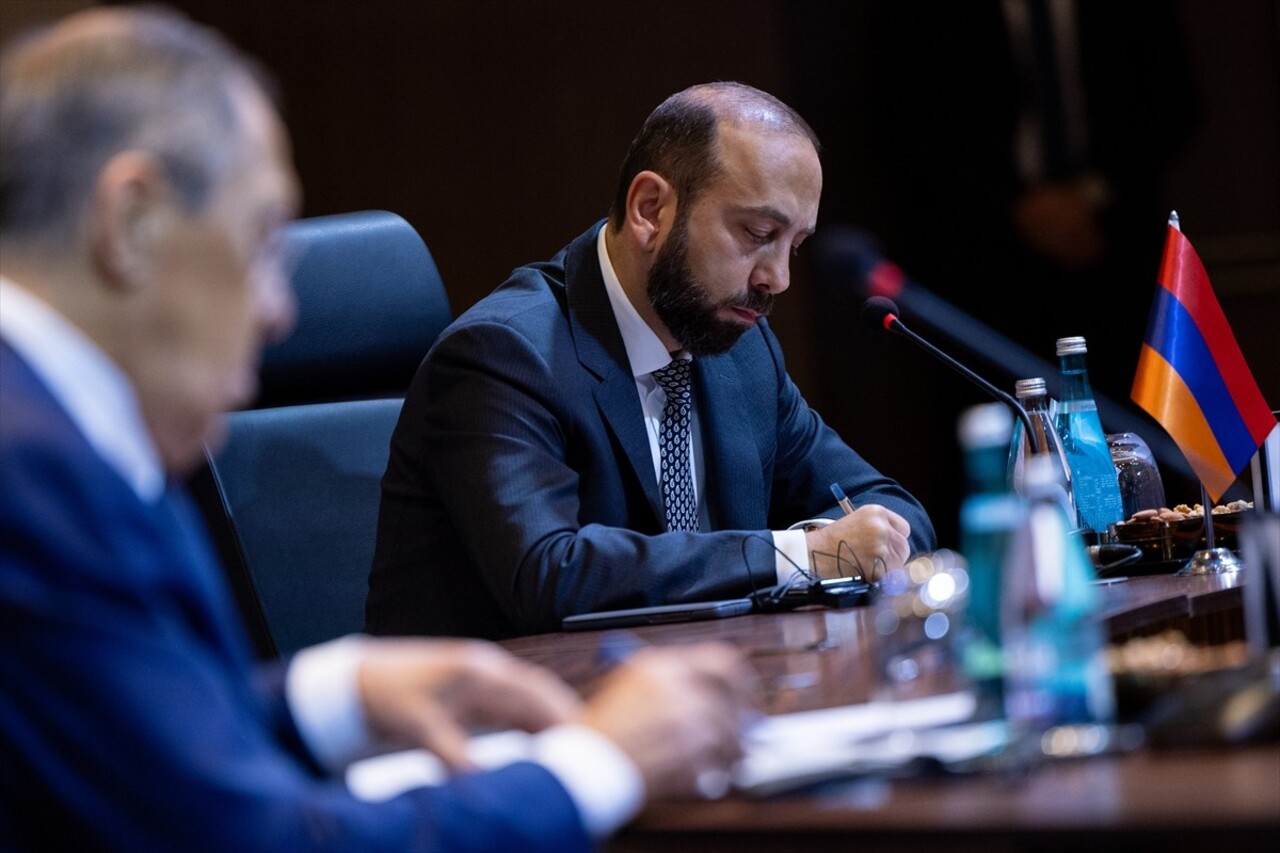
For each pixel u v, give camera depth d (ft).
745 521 25.40
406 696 11.85
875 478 27.37
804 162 24.43
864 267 21.63
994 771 10.39
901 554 21.91
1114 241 43.55
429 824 10.02
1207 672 11.66
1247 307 43.93
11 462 9.57
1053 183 43.57
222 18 47.52
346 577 25.71
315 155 48.03
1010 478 23.94
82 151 10.26
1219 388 23.59
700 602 21.06
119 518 9.82
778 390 27.45
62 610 9.48
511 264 47.93
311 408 26.32
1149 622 18.03
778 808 10.22
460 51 47.55
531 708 11.87
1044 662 11.57
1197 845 9.04
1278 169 43.55
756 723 12.03
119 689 9.50
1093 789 9.88
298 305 26.40
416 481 23.90
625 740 10.69
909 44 44.34
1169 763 10.43
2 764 9.45
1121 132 43.29
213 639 10.50
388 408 27.02
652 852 10.37
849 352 46.42
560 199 47.67
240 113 10.77
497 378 23.07
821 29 45.85
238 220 10.67
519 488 22.20
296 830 9.67
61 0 44.27
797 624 18.70
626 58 47.19
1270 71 43.45
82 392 10.16
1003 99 43.70
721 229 24.11
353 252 27.09
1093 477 23.66
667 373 25.08
